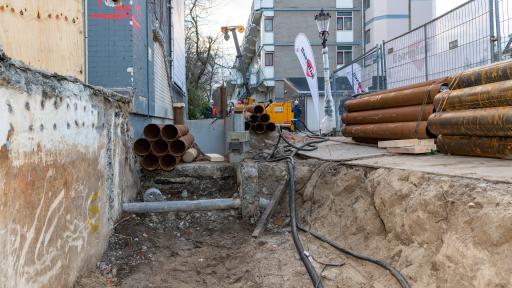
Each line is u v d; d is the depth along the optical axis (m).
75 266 4.52
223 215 7.04
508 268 3.02
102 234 5.63
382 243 4.80
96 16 7.89
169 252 6.03
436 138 6.86
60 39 5.64
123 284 4.98
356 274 4.62
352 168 6.30
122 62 7.93
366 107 9.24
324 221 6.14
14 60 3.12
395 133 7.70
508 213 3.17
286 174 7.56
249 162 7.39
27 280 3.36
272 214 6.96
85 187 4.88
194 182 8.49
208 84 38.91
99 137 5.51
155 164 8.46
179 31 18.64
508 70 5.31
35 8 5.04
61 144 4.11
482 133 5.48
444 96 6.46
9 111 3.07
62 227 4.14
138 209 6.84
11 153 3.11
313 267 4.93
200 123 11.91
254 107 12.08
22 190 3.28
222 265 5.63
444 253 3.66
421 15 36.59
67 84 4.28
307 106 33.16
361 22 38.62
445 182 4.11
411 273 4.03
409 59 11.40
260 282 4.95
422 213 4.18
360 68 15.16
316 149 9.30
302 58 16.70
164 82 13.24
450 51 9.52
